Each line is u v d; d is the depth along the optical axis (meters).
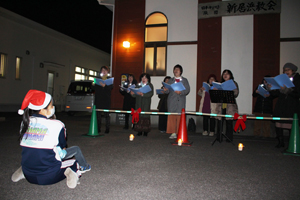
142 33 10.12
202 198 2.68
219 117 6.18
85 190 2.84
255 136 7.74
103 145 5.48
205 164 4.07
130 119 9.64
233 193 2.84
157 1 9.97
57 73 18.92
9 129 7.81
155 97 9.81
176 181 3.21
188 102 9.30
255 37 8.69
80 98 13.48
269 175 3.54
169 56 9.66
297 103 5.26
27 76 16.27
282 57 8.47
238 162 4.25
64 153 2.75
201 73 9.22
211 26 9.19
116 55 10.42
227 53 8.94
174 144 5.76
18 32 15.50
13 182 3.04
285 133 7.98
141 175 3.42
